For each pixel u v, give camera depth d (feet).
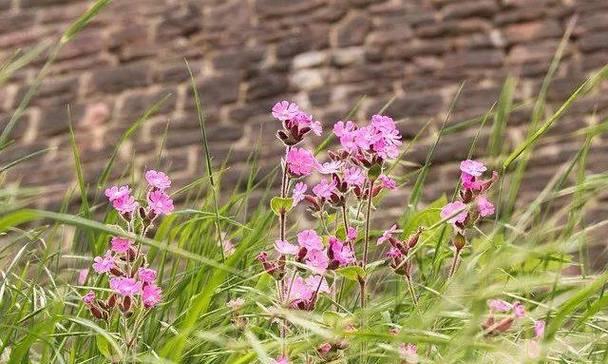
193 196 22.98
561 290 7.71
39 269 8.90
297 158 7.41
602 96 32.48
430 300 7.75
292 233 10.82
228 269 6.06
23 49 39.42
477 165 7.44
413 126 32.86
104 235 9.23
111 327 8.14
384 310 8.29
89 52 38.96
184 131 34.55
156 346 8.09
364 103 34.19
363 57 35.91
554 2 36.63
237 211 10.68
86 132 35.50
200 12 39.40
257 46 37.37
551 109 32.48
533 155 30.07
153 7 40.22
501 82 34.04
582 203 7.81
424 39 36.22
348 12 37.70
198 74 36.94
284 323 7.11
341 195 7.64
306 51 36.58
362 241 9.27
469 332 5.98
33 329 6.91
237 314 7.38
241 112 34.96
